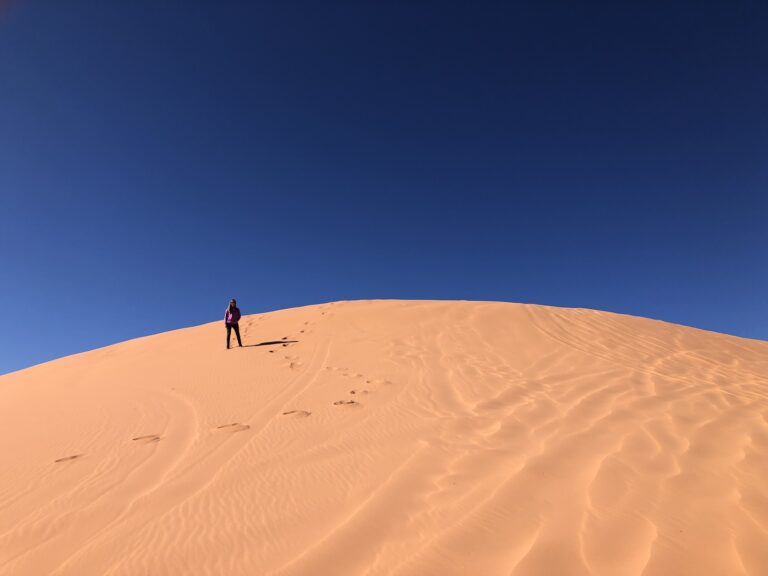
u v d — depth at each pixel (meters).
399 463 5.28
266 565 3.49
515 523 3.83
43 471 5.78
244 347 13.84
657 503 4.07
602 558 3.30
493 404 7.39
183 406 8.35
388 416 7.10
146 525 4.25
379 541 3.70
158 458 5.94
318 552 3.61
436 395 8.10
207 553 3.72
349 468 5.25
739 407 6.82
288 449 5.98
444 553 3.47
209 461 5.74
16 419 8.55
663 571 3.12
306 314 17.95
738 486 4.32
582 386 8.19
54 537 4.14
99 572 3.56
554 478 4.64
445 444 5.78
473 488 4.52
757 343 13.77
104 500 4.83
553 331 13.12
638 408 6.85
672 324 14.96
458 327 13.81
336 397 8.34
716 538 3.49
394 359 11.07
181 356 13.62
